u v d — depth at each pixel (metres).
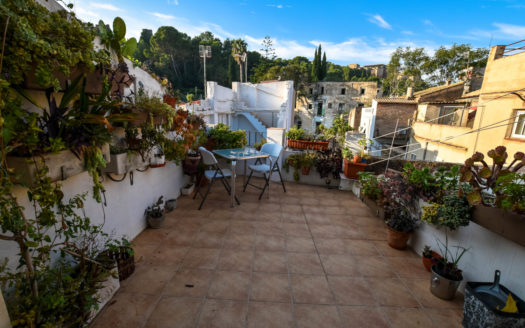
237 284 2.38
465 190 2.44
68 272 1.75
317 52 31.64
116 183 2.66
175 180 4.39
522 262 1.91
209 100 11.80
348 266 2.74
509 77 5.96
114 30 2.18
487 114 6.57
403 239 3.04
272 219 3.85
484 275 2.22
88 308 1.61
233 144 5.48
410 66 25.28
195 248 2.96
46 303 1.39
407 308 2.17
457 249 2.50
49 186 1.38
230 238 3.23
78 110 1.55
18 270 1.59
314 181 5.66
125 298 2.14
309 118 28.59
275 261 2.78
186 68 37.22
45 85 1.32
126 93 2.82
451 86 13.35
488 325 1.74
